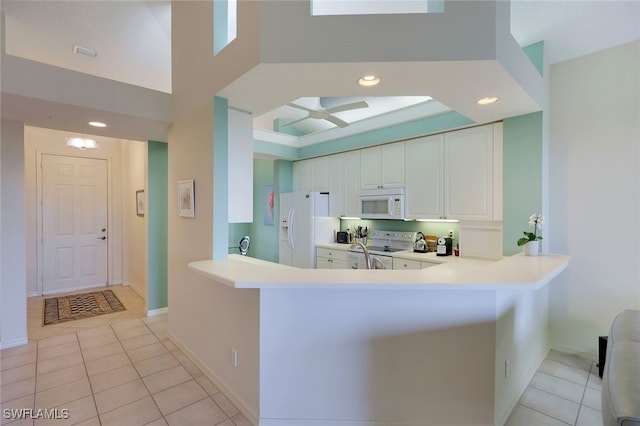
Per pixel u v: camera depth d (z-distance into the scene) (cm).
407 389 183
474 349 181
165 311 405
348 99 391
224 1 242
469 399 181
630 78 252
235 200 264
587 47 262
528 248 257
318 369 186
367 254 259
